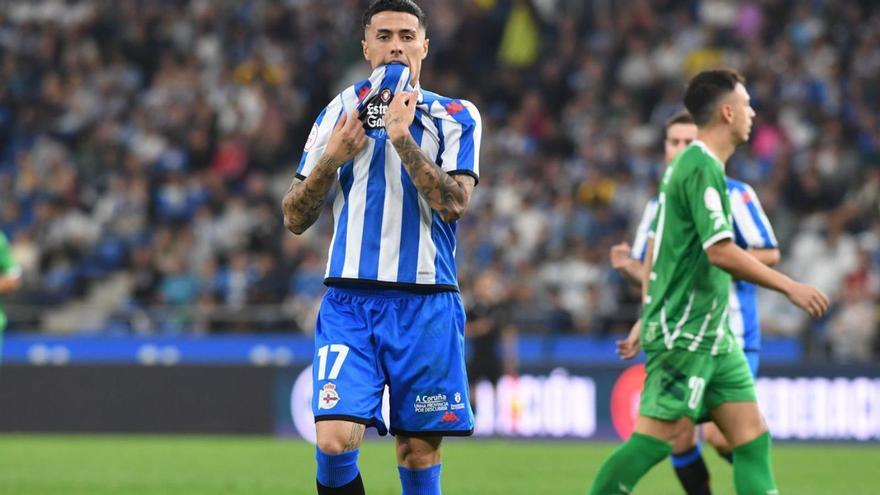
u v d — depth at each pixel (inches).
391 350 729.0
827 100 2824.8
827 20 2997.0
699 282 808.9
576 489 1326.3
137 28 3186.5
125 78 3102.9
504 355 2058.3
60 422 2185.0
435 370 730.8
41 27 3245.6
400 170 734.5
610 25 3120.1
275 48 3107.8
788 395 2020.2
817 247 2423.7
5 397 2196.1
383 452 1815.9
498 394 2079.2
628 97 2898.6
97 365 2188.7
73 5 3316.9
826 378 2012.8
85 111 3048.7
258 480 1407.5
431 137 739.4
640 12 3073.3
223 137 2906.0
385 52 745.0
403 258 731.4
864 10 3043.8
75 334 2292.1
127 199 2704.2
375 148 737.0
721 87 819.4
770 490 810.2
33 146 2997.0
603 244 2436.0
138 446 1937.7
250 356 2262.6
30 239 2650.1
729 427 821.9
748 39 2979.8
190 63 3078.2
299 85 3041.3
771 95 2810.0
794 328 2262.6
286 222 746.2
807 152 2650.1
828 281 2374.5
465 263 2415.1
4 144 3038.9
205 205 2716.5
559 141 2824.8
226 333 2294.5
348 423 709.9
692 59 2962.6
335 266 740.7
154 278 2486.5
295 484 1364.4
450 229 748.6
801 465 1657.2
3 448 1881.2
